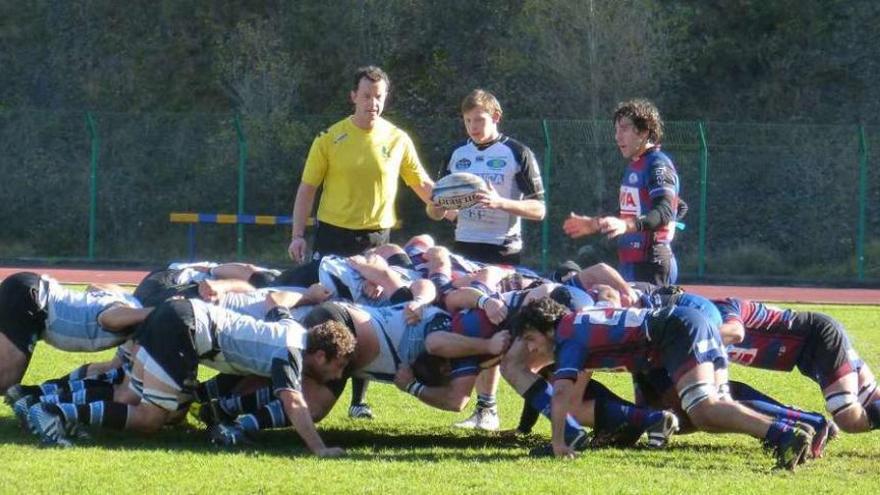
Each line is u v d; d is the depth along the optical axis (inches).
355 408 655.8
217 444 546.0
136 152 2198.6
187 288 612.7
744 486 461.4
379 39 2465.6
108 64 2578.7
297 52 2470.5
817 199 2038.6
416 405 700.0
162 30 2596.0
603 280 597.3
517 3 2491.4
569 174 2039.9
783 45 2438.5
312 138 2156.7
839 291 1716.3
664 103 2332.7
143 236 2135.8
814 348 562.6
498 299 569.9
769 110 2356.1
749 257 1971.0
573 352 523.8
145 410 541.3
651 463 515.5
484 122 692.7
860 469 518.9
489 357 565.9
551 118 2299.5
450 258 641.6
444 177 671.8
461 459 515.8
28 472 460.4
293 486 444.8
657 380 577.0
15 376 577.0
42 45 2618.1
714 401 509.4
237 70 2443.4
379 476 466.6
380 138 706.2
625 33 2294.5
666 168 633.0
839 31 2459.4
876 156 2069.4
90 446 527.2
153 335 538.9
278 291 603.8
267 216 2060.8
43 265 1962.4
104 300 586.2
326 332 541.3
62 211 2170.3
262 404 568.4
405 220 2085.4
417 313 574.2
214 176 2151.8
